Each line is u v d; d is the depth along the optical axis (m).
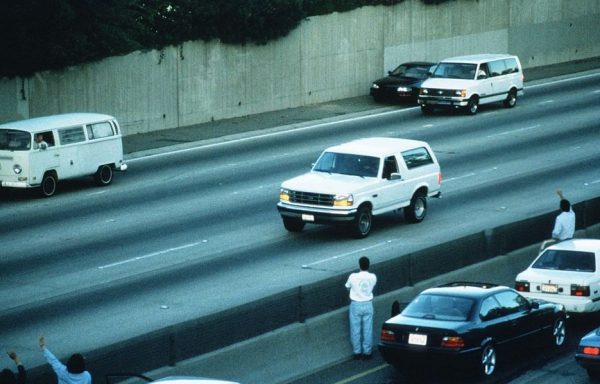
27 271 41.56
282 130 74.12
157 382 23.55
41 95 65.75
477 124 75.81
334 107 82.88
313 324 32.22
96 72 68.56
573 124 75.81
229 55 77.00
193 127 74.31
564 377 31.41
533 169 62.22
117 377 26.61
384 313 34.84
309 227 49.53
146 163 63.16
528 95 88.38
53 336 34.06
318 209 46.28
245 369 29.77
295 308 31.91
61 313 36.47
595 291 35.88
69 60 66.50
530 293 36.41
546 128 74.38
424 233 48.06
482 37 98.88
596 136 71.81
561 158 65.19
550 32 106.31
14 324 35.25
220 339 29.42
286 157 64.94
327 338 32.72
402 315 31.38
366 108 82.50
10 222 49.28
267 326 30.94
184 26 73.12
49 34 65.12
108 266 42.38
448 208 53.16
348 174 47.88
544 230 43.44
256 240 46.75
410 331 30.55
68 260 43.16
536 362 33.00
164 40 72.44
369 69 88.31
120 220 49.91
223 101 77.12
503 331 31.66
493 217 51.12
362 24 87.06
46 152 53.88
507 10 101.12
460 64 80.12
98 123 56.91
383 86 83.19
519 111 80.94
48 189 54.41
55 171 54.62
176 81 73.69
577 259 36.84
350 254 44.44
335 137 71.44
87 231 47.81
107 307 37.16
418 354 30.36
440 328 30.20
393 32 89.94
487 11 98.94
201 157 64.94
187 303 37.56
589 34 110.50
